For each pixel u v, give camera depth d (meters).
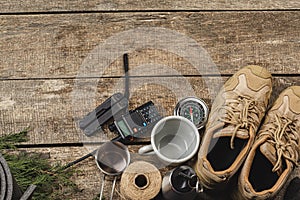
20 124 1.42
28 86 1.44
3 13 1.49
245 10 1.52
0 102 1.43
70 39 1.48
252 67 1.44
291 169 1.34
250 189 1.28
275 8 1.52
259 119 1.39
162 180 1.34
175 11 1.51
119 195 1.38
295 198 1.38
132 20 1.50
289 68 1.48
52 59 1.46
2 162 1.16
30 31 1.48
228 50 1.49
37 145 1.41
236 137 1.35
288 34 1.50
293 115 1.40
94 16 1.50
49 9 1.50
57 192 1.38
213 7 1.52
